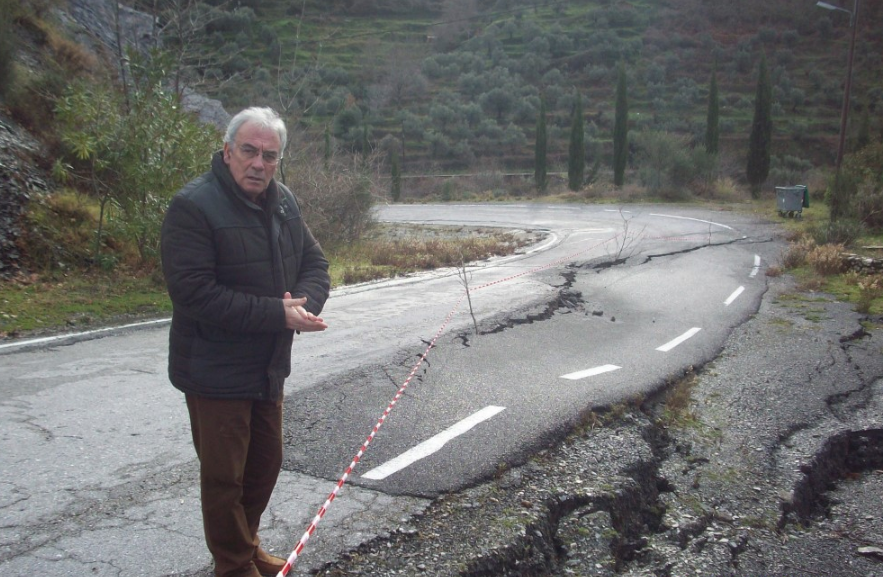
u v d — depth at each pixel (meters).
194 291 3.01
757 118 36.53
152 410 5.92
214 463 3.16
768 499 4.97
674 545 4.38
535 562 3.98
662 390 6.95
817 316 10.56
